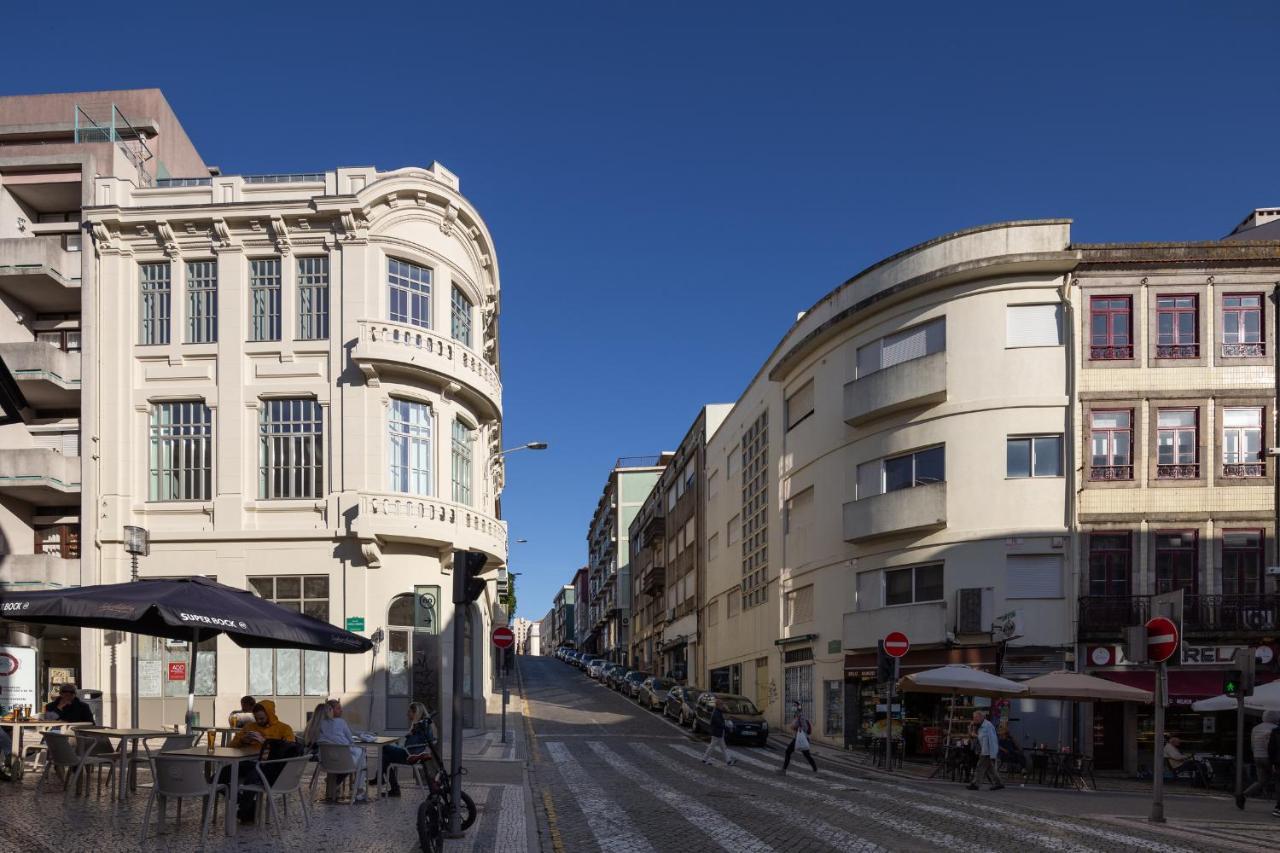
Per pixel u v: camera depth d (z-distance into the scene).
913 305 29.97
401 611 27.50
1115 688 21.81
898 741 27.69
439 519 27.84
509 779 19.16
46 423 29.67
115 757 14.06
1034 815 15.41
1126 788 21.72
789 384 38.00
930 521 28.34
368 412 27.09
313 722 15.05
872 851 11.55
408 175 28.05
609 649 106.81
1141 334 27.16
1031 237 27.72
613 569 95.88
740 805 15.70
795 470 37.00
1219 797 19.83
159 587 13.37
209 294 27.97
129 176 30.56
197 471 27.45
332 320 27.44
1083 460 27.00
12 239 28.41
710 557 54.00
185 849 10.30
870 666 29.66
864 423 31.44
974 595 27.06
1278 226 31.06
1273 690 20.09
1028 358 27.62
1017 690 21.56
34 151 30.14
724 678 49.41
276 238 27.73
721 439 51.25
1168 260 27.14
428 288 28.83
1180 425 26.89
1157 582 26.41
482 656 33.06
